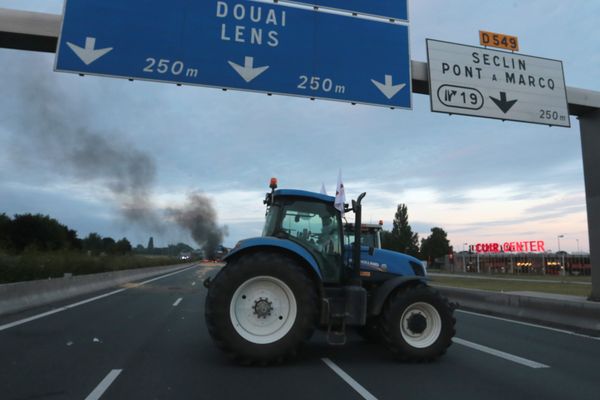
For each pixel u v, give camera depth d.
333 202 7.18
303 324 6.15
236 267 6.18
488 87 10.30
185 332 8.69
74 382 5.26
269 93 8.65
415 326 6.52
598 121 11.83
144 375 5.60
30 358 6.45
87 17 8.03
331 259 6.93
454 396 4.89
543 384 5.40
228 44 8.56
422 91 10.59
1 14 8.04
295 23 8.95
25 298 12.08
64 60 7.84
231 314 6.09
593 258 11.77
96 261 23.77
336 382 5.39
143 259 38.66
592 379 5.64
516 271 85.44
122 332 8.63
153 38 8.24
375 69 9.27
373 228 15.20
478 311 13.52
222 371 5.84
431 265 100.19
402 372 5.91
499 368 6.19
